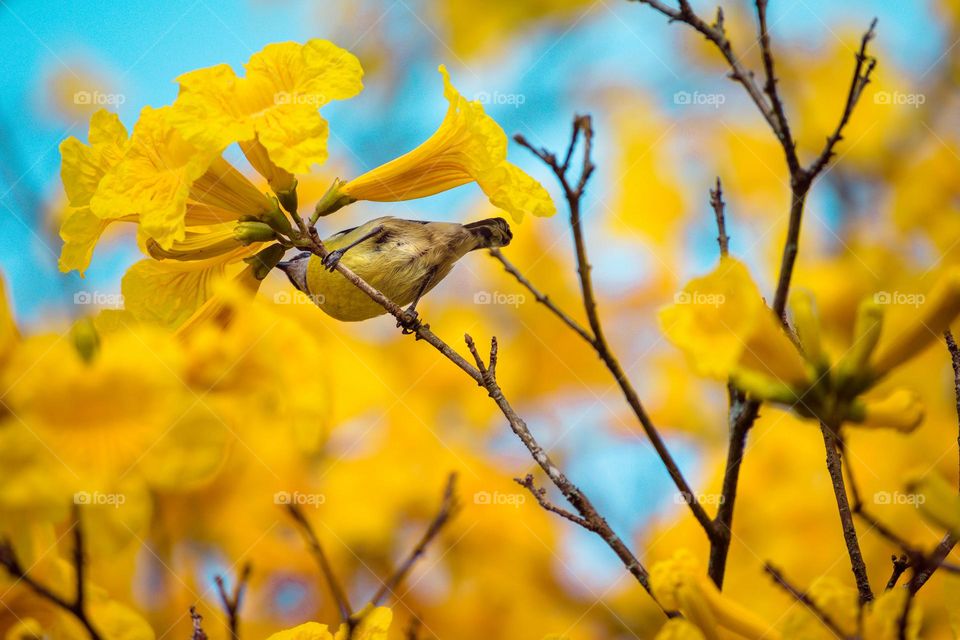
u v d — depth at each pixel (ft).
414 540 22.09
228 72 11.91
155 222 11.69
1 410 9.07
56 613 9.94
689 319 10.85
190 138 11.34
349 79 11.98
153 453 9.32
